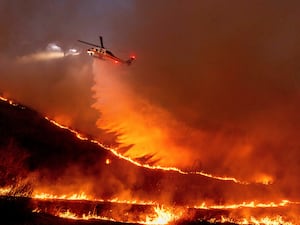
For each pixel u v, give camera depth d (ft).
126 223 55.72
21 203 52.29
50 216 51.88
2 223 45.34
